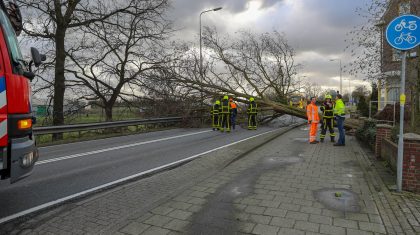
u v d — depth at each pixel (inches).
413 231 151.9
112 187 240.5
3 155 153.1
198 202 193.3
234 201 195.2
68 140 506.6
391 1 394.3
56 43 665.0
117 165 316.2
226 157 332.5
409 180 210.7
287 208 182.7
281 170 277.7
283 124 904.3
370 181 238.4
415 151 208.1
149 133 644.1
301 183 235.1
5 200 208.7
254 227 157.8
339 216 170.4
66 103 725.9
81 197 215.9
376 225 158.7
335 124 487.5
